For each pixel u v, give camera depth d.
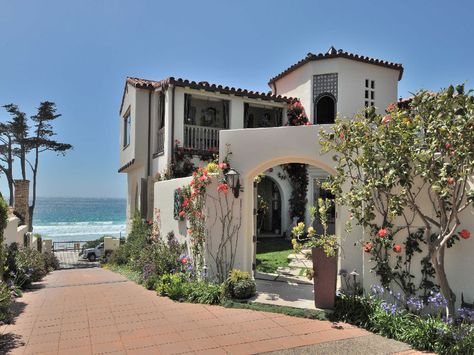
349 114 14.55
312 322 5.66
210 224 8.06
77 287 9.35
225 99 14.98
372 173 5.47
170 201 10.62
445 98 4.78
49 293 8.41
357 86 14.84
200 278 7.95
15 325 5.61
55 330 5.37
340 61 14.67
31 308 6.72
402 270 5.66
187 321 5.77
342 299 6.06
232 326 5.51
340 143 6.22
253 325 5.54
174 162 13.62
